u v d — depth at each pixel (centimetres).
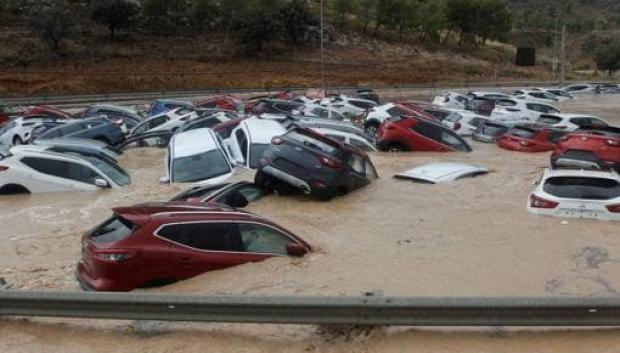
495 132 2606
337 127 2200
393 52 8025
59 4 6750
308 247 956
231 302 669
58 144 1739
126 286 771
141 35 6719
